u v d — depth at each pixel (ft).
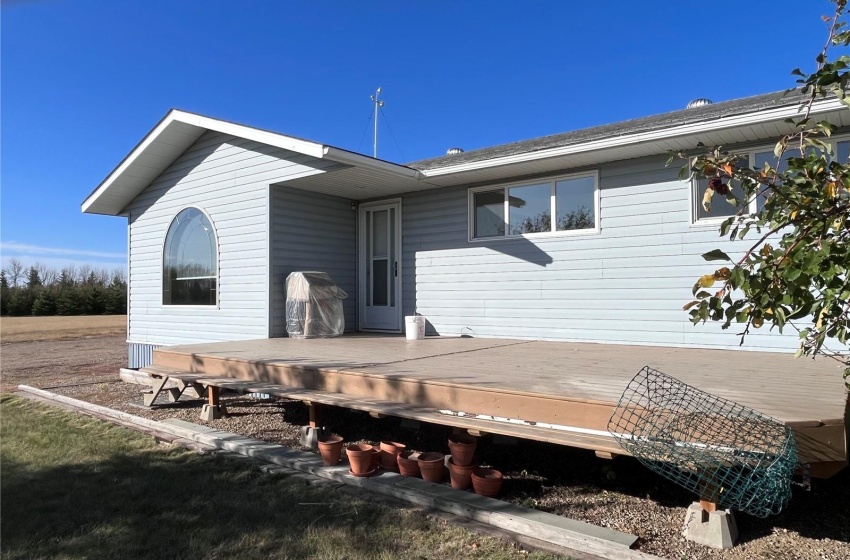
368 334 27.84
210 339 28.17
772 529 9.59
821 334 5.81
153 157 29.68
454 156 31.09
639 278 20.94
